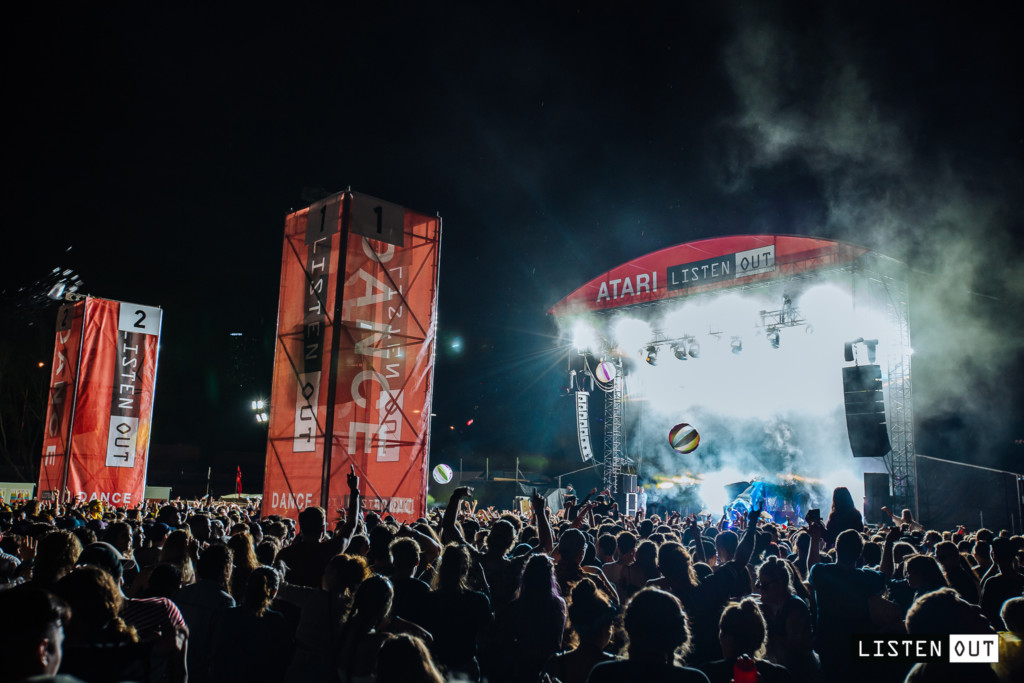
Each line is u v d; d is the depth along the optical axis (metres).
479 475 37.84
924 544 9.25
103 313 21.36
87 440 20.61
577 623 4.30
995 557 6.38
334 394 12.80
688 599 5.51
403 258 14.08
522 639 4.89
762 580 5.23
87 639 3.41
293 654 4.59
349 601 4.66
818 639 5.48
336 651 4.34
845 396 20.55
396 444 13.41
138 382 21.61
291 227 14.39
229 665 4.41
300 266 14.05
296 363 13.65
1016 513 22.77
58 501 18.14
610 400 31.31
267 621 4.55
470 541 8.27
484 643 5.04
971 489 23.67
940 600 4.19
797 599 5.00
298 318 13.83
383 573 5.56
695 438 9.50
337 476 12.70
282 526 8.29
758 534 8.28
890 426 24.08
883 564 7.38
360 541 6.61
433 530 8.04
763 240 24.81
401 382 13.65
